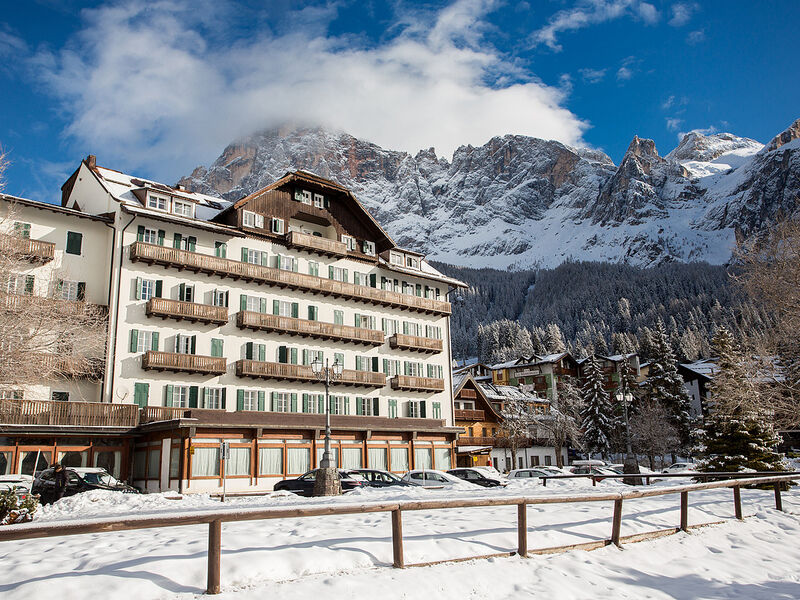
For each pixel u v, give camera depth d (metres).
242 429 44.47
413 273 62.25
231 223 50.53
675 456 85.00
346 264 57.00
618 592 11.29
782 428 38.88
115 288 42.31
